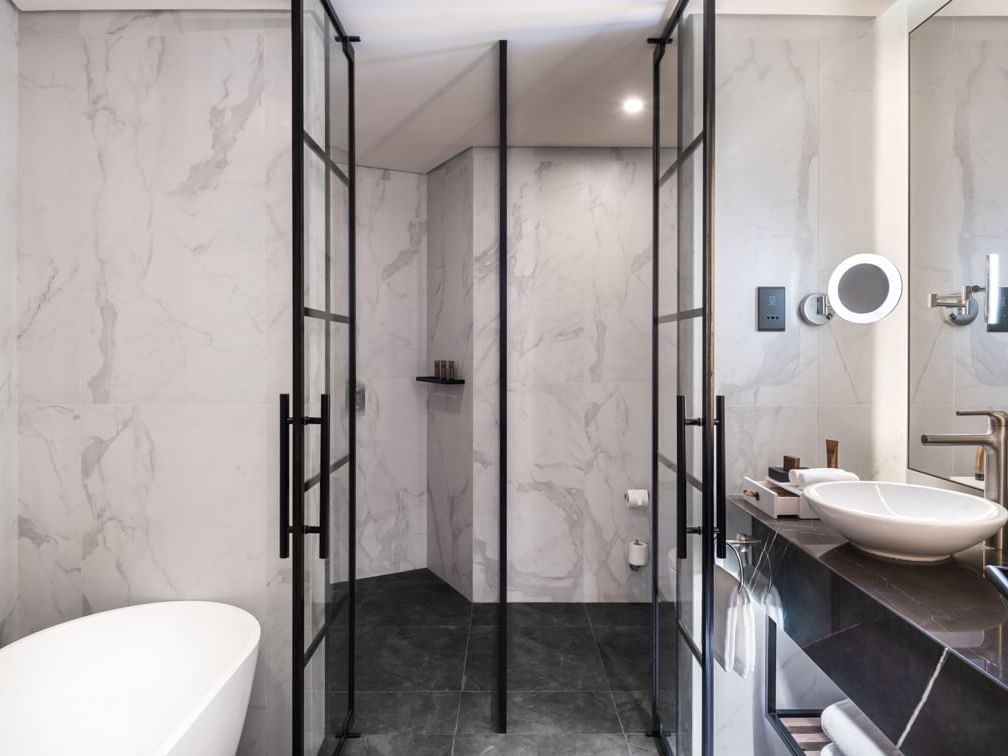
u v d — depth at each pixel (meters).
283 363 1.96
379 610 3.22
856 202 1.88
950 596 1.13
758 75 1.88
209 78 1.93
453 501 3.48
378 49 2.11
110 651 1.84
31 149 1.94
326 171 1.86
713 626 1.65
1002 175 1.48
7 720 1.68
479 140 3.06
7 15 1.88
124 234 1.94
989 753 0.83
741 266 1.89
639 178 3.25
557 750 2.10
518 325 3.26
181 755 1.34
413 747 2.11
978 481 1.54
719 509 1.61
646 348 3.27
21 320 1.94
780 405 1.90
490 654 2.78
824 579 1.32
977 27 1.56
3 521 1.90
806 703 1.89
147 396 1.96
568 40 2.04
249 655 1.66
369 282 3.53
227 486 1.97
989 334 1.51
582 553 3.32
